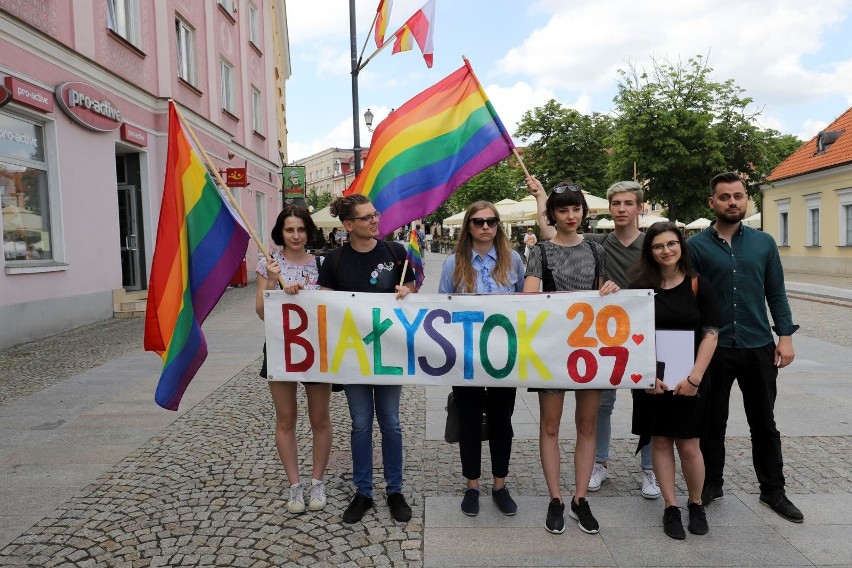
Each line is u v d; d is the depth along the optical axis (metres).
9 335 8.70
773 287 3.49
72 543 3.22
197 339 3.54
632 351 3.28
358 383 3.50
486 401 3.59
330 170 91.00
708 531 3.30
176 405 3.46
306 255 3.76
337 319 3.50
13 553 3.12
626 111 21.00
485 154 3.96
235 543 3.22
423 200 3.89
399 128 3.97
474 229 3.49
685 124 20.38
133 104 12.59
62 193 10.09
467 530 3.34
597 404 3.38
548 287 3.50
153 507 3.64
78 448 4.65
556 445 3.44
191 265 3.55
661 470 3.33
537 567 2.97
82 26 10.70
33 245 9.64
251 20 22.11
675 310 3.24
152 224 13.41
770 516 3.46
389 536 3.29
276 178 24.73
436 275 21.97
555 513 3.33
